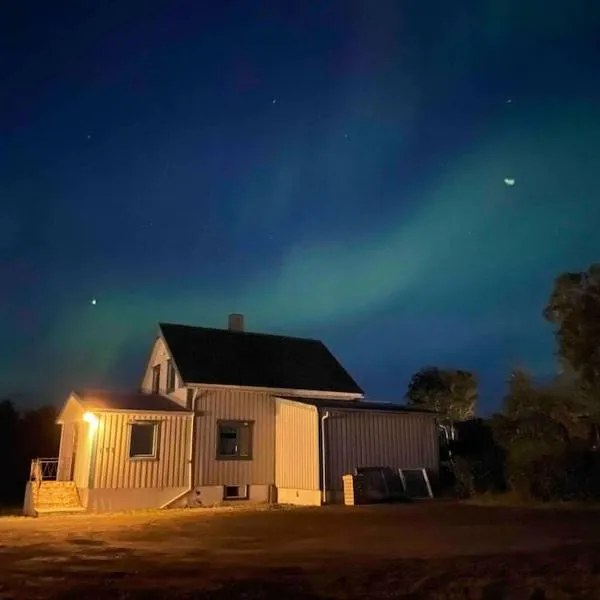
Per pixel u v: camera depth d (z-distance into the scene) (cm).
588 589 639
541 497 1736
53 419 3114
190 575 739
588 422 1817
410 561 818
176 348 2244
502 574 722
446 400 3067
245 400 2162
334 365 2517
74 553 936
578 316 1838
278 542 1039
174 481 1980
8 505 2284
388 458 2011
